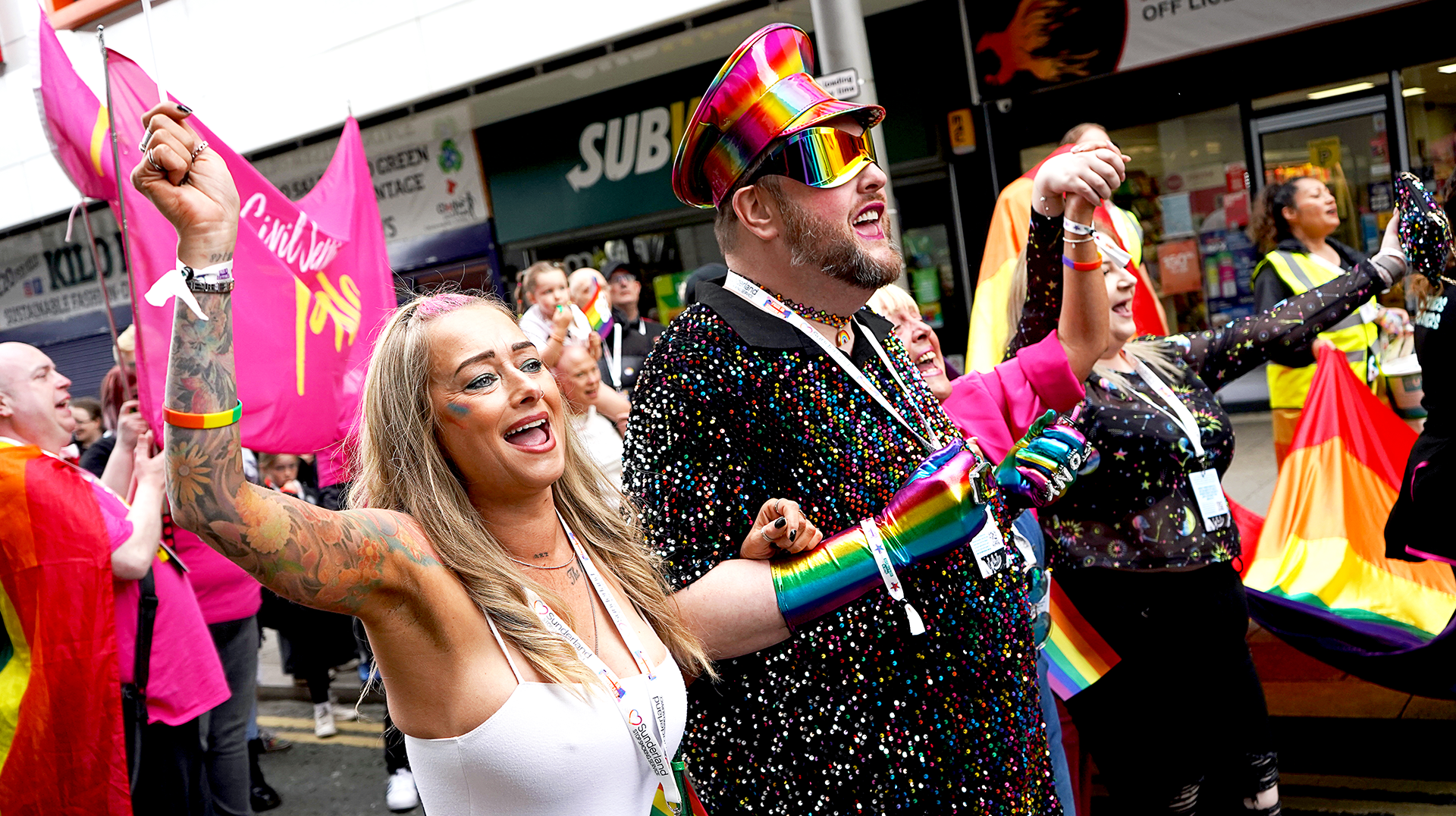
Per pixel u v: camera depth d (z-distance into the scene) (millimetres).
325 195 4379
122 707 3090
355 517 1350
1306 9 6930
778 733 1742
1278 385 5211
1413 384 4895
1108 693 2904
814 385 1793
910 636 1735
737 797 1774
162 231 3391
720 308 1834
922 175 8219
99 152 3357
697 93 9227
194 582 3914
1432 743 3543
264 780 4855
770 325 1806
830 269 1793
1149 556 2814
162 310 3330
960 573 1775
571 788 1404
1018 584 1911
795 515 1647
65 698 2889
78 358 14008
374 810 4637
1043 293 2375
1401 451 3932
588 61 8664
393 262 11320
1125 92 7691
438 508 1440
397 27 9078
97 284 13523
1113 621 2857
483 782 1389
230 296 1266
